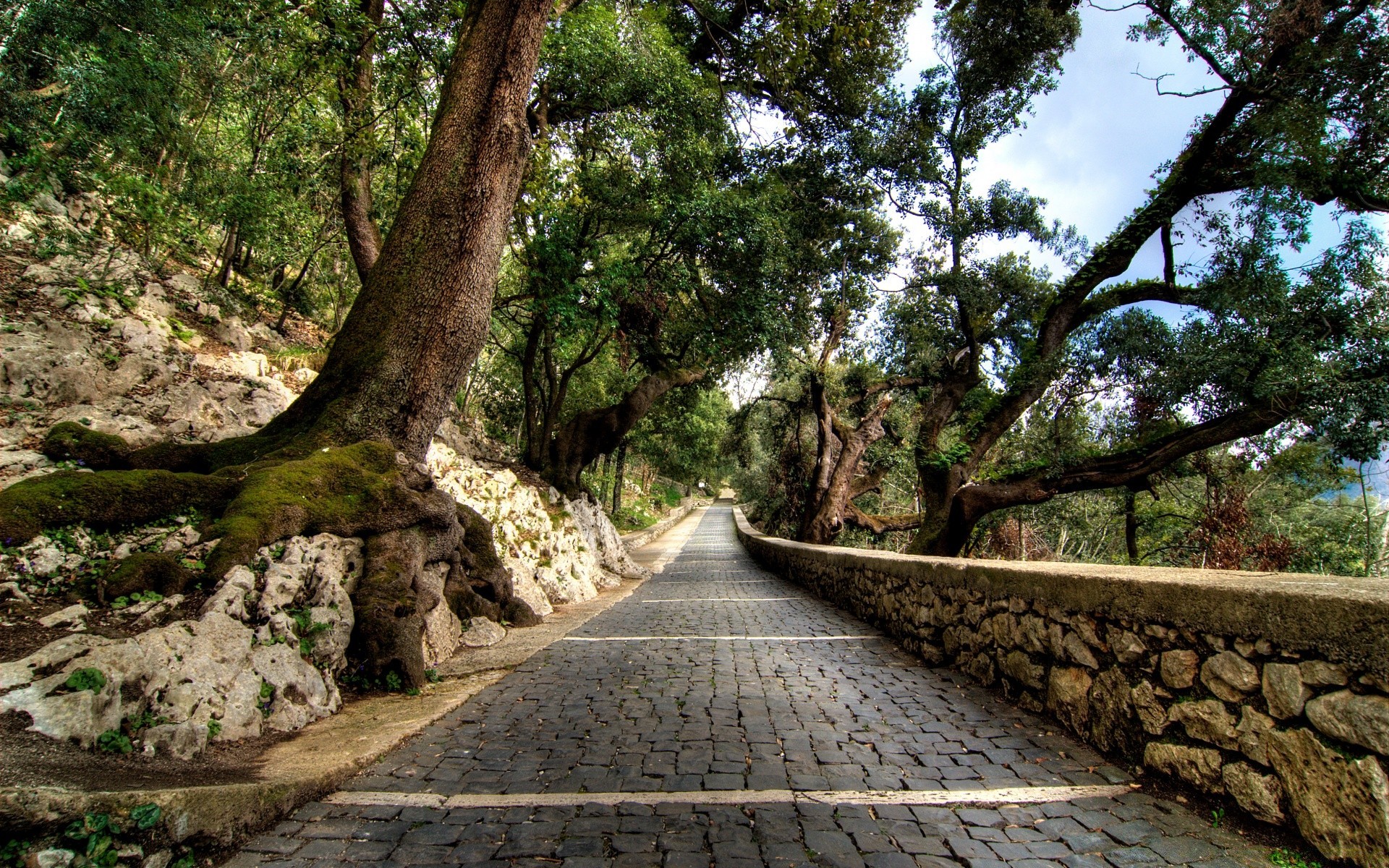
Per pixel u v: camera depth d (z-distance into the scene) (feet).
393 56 28.86
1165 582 10.64
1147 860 8.16
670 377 55.11
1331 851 7.71
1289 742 8.41
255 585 14.02
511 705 15.23
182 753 10.12
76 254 25.59
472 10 22.04
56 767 7.98
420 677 16.78
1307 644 8.18
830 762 11.67
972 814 9.58
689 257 42.11
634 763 11.57
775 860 8.27
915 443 53.16
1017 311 50.70
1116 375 43.86
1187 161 39.14
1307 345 31.53
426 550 19.21
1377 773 7.27
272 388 28.86
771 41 37.01
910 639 22.26
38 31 24.36
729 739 12.87
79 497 13.53
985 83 46.65
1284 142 32.35
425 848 8.55
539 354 58.85
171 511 14.93
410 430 20.17
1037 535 67.46
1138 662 11.40
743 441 86.07
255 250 39.34
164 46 25.17
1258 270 33.42
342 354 20.03
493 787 10.55
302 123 31.55
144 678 10.44
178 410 24.18
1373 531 50.70
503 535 33.01
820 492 60.44
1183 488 54.60
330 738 12.37
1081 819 9.39
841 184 50.44
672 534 131.85
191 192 28.68
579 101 36.94
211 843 8.20
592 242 39.73
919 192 50.37
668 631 26.12
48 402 20.89
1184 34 35.60
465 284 20.48
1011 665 15.84
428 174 20.67
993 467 53.78
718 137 42.57
